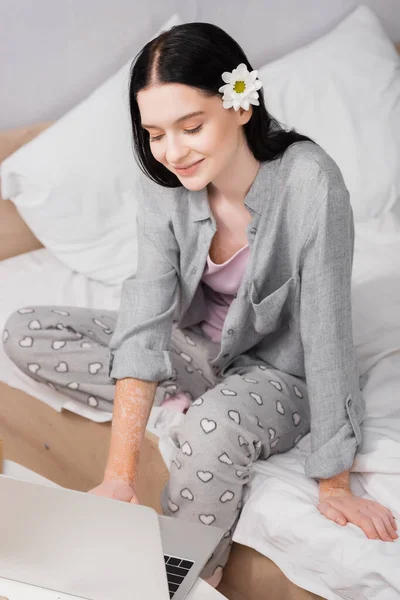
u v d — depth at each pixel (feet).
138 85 3.82
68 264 6.81
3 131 7.18
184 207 4.49
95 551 2.97
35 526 2.97
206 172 3.89
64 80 7.36
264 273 4.45
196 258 4.60
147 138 4.18
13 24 6.95
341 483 4.30
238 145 4.14
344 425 4.34
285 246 4.39
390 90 7.96
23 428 5.86
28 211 6.81
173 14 7.72
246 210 4.40
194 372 5.24
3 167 6.77
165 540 3.31
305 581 4.16
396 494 4.18
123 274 6.65
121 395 4.36
